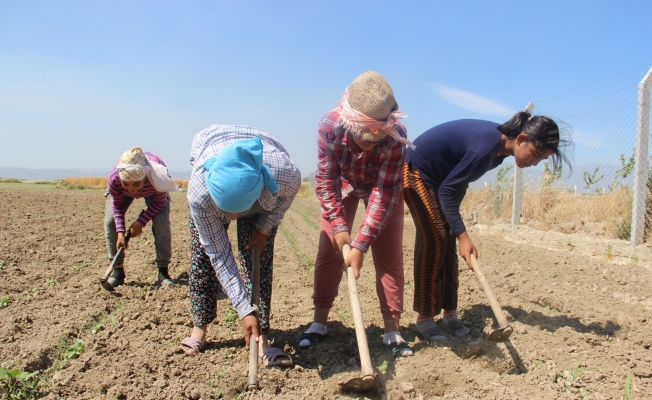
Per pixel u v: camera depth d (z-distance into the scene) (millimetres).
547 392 3072
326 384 3090
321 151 3311
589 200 10109
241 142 2732
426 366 3338
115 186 4824
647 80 7066
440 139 3572
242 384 3035
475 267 3426
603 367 3309
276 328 4180
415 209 3672
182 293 5070
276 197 3047
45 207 13688
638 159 7188
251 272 3416
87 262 6488
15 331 3852
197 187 2877
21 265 6129
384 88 2803
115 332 3934
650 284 5359
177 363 3354
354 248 3215
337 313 4598
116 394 2934
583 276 5711
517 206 10180
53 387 3018
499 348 3451
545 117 3301
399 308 3600
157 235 5371
